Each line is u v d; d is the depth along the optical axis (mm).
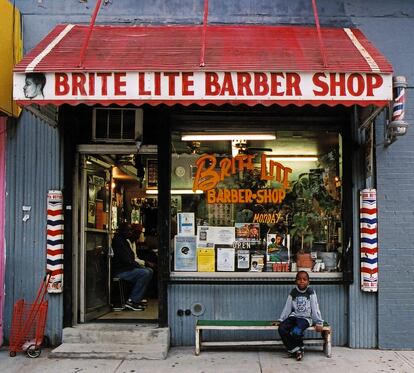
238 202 7742
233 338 7492
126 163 8891
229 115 7676
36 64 6043
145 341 7238
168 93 5941
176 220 7719
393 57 7617
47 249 7500
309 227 7715
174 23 7750
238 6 7758
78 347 7105
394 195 7477
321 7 7730
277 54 6422
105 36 7066
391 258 7422
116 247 8664
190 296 7539
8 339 7488
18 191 7598
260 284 7523
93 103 5941
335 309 7512
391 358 6957
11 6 7316
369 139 7172
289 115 7668
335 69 5926
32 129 7637
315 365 6641
